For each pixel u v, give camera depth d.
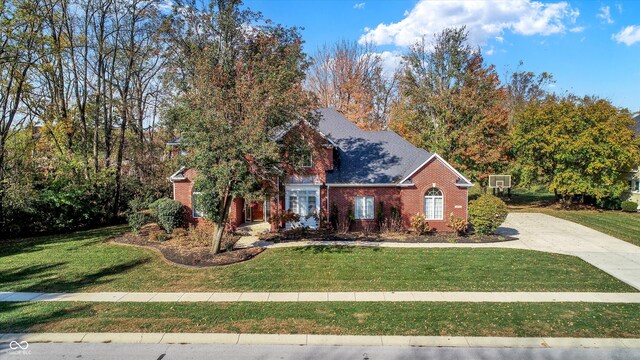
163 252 18.36
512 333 10.21
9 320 10.98
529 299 12.68
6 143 25.02
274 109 15.68
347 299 12.64
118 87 29.69
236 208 23.92
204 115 15.46
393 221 22.98
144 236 21.86
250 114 15.50
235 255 17.72
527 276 14.99
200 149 15.58
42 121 27.66
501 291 13.42
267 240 20.94
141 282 14.44
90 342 9.81
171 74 22.27
